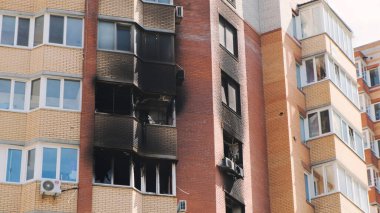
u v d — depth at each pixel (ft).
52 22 200.23
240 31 232.94
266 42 240.53
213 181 201.36
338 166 230.68
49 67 195.83
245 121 221.87
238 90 223.71
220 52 220.64
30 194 184.65
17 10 201.98
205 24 219.61
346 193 230.07
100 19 203.10
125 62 200.34
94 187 187.11
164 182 197.77
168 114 205.57
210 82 212.43
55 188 183.73
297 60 244.63
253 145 222.07
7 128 191.42
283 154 225.56
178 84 210.18
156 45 207.41
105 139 191.83
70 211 184.03
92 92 195.31
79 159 188.65
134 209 188.96
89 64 197.77
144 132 198.59
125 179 190.90
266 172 224.94
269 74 236.22
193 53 215.10
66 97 194.18
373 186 319.06
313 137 235.61
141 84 201.87
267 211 219.41
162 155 198.08
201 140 205.26
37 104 193.67
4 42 199.11
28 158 189.26
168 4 213.05
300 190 224.33
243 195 211.00
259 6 245.86
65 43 198.70
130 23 204.74
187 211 196.75
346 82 252.21
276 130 229.04
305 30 249.96
